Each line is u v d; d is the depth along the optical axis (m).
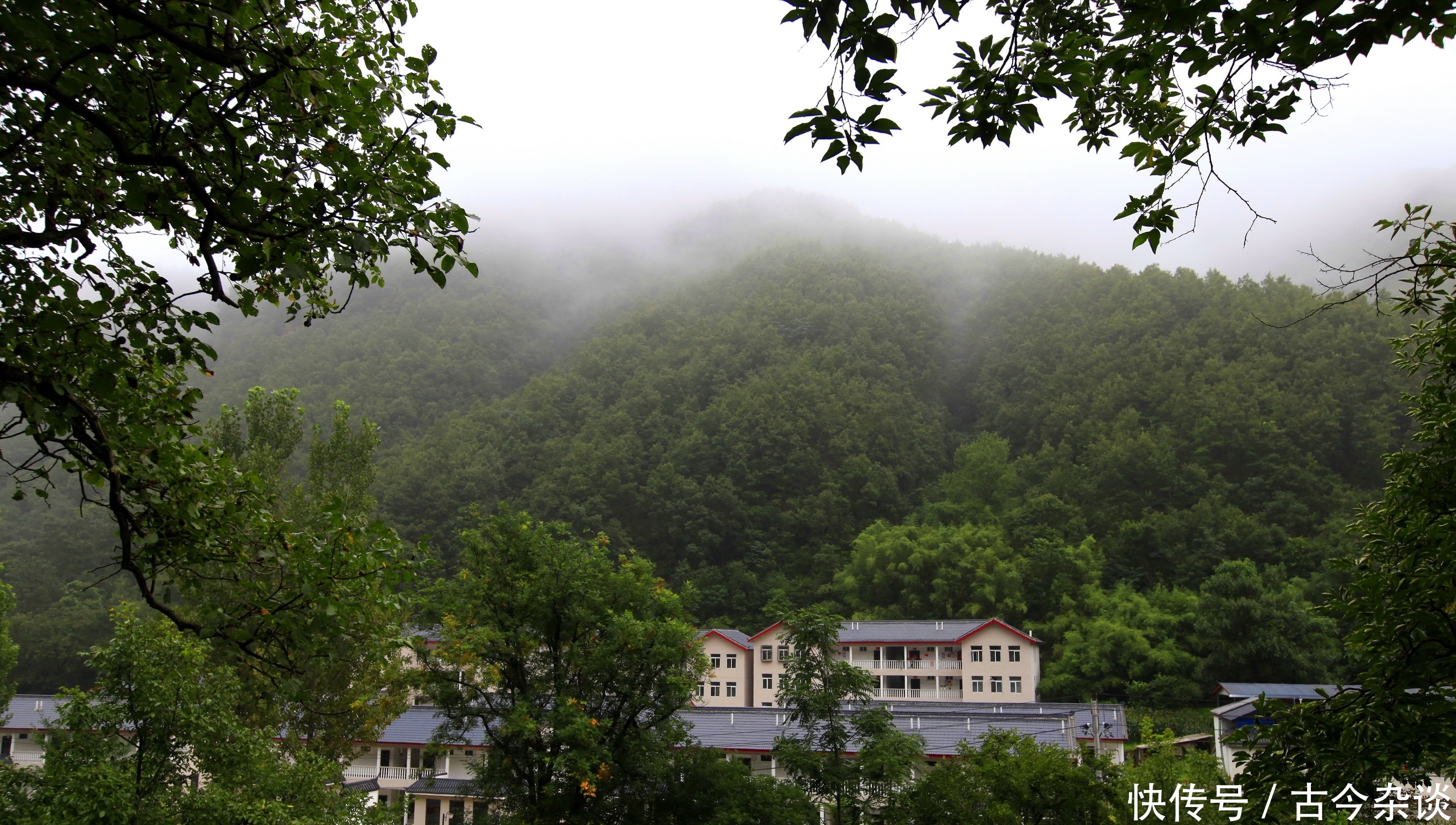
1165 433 79.88
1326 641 46.25
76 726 10.47
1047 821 17.11
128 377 5.68
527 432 103.44
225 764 11.12
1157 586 60.16
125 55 4.86
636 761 16.30
